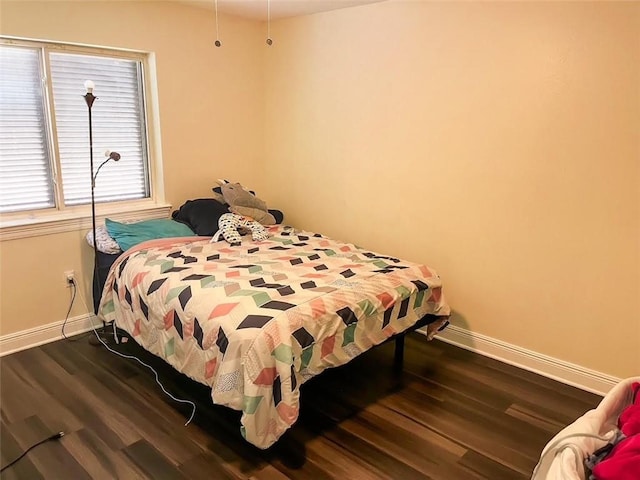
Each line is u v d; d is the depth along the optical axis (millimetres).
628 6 2240
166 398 2467
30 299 2959
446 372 2822
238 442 2146
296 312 2064
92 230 3119
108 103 3252
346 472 1978
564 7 2422
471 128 2867
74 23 2871
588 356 2648
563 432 1318
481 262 2982
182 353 2260
